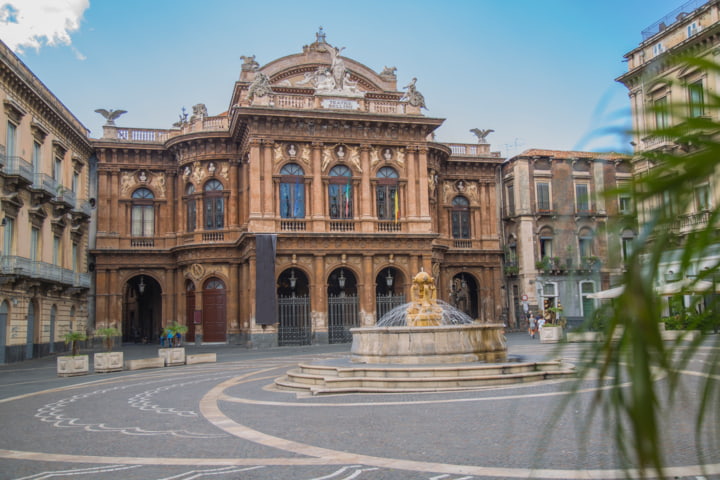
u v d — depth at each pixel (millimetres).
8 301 36812
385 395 18031
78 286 47312
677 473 8492
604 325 1882
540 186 59469
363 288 46844
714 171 1661
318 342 45469
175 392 20953
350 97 48438
